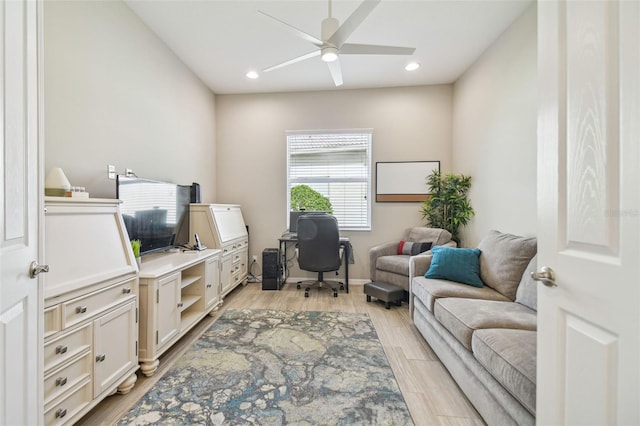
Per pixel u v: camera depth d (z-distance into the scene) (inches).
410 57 128.1
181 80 131.1
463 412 60.3
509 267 83.0
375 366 77.9
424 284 90.7
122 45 93.7
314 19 101.7
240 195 170.9
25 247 37.4
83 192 68.2
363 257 165.3
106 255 62.7
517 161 101.7
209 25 105.6
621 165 26.9
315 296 141.7
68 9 74.2
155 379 71.6
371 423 56.9
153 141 110.4
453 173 156.6
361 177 167.8
